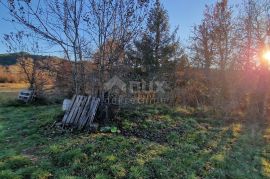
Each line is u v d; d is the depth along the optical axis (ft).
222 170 19.79
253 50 53.78
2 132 25.54
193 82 54.65
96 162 17.98
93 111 26.02
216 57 60.13
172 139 25.14
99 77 28.07
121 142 21.52
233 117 40.14
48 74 44.68
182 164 19.49
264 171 21.08
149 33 61.72
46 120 28.25
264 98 47.96
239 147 25.90
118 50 28.30
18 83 93.91
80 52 28.71
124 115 30.35
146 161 18.89
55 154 18.89
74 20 27.55
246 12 56.03
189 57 66.39
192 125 31.78
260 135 31.42
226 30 59.06
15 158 17.93
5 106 43.96
